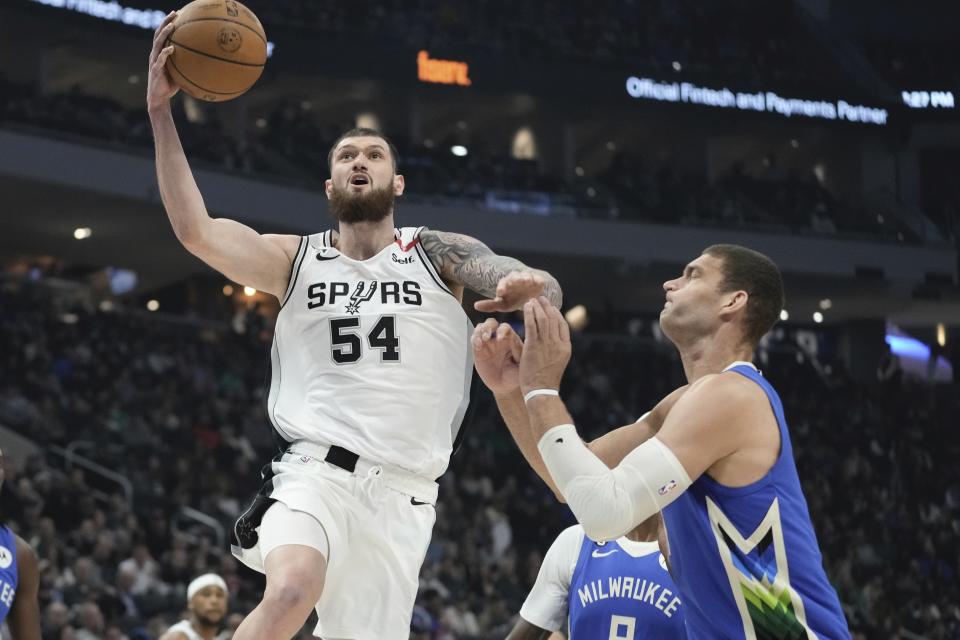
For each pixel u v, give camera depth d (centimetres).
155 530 1461
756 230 2736
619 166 2855
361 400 389
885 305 2989
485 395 2256
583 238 2612
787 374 2788
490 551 1772
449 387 402
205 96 393
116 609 1223
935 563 2280
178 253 2538
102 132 2136
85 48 2462
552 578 465
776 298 348
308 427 388
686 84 2870
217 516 1638
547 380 329
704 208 2745
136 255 2544
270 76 2575
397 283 401
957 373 3134
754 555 317
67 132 2084
